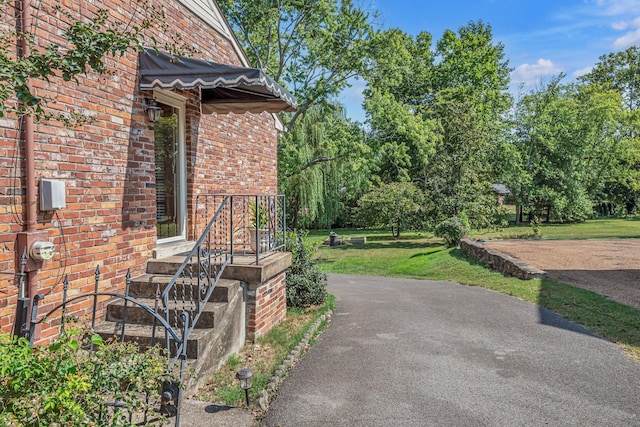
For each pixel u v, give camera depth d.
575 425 3.72
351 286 11.91
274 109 7.52
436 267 14.41
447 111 20.81
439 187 20.44
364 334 6.43
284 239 7.02
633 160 33.59
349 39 19.95
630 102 42.44
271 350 5.55
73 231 4.57
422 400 4.20
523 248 14.96
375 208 23.53
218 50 7.95
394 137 24.09
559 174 31.95
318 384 4.59
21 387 2.03
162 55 5.55
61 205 4.31
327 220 29.84
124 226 5.35
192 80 5.50
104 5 4.98
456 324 6.85
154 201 5.95
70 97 4.54
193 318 4.65
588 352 5.41
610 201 38.75
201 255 5.98
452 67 31.12
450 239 18.23
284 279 7.21
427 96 32.28
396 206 23.11
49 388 2.06
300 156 22.25
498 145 31.20
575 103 32.84
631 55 42.00
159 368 2.66
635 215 40.16
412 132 21.28
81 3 4.66
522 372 4.84
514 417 3.86
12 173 3.91
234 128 8.44
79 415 2.04
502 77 34.50
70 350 2.44
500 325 6.70
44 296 3.85
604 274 9.88
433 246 21.33
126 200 5.39
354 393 4.36
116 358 2.67
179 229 6.83
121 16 5.24
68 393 2.02
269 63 20.55
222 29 8.10
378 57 20.30
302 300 8.23
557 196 31.72
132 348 2.80
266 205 7.19
